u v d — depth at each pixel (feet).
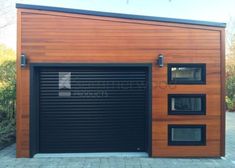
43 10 29.37
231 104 85.30
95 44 29.58
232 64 91.04
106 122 30.71
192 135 29.81
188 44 29.66
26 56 29.27
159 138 29.55
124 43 29.60
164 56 29.60
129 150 30.91
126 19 29.63
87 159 28.40
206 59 29.68
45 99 30.37
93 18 29.55
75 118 30.55
